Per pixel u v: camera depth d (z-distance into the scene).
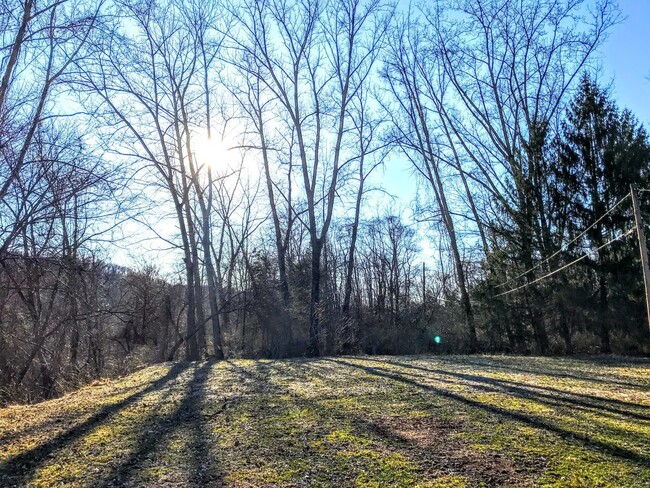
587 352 21.92
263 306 23.39
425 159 27.53
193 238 22.45
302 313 23.78
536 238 23.03
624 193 19.92
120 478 4.99
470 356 19.39
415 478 4.95
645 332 19.53
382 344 25.06
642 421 7.08
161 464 5.41
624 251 19.97
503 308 23.45
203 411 8.04
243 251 33.00
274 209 25.61
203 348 23.33
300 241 33.62
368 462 5.42
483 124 26.14
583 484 4.75
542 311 22.44
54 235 13.05
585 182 21.23
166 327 26.78
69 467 5.32
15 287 12.09
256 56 24.03
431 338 25.80
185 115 22.52
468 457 5.57
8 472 5.16
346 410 7.95
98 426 7.05
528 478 4.93
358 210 27.47
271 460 5.52
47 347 17.52
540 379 11.37
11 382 14.88
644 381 11.04
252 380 11.62
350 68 24.67
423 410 7.91
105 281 19.25
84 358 23.06
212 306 22.70
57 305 17.72
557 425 6.88
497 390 9.72
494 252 24.67
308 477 5.00
